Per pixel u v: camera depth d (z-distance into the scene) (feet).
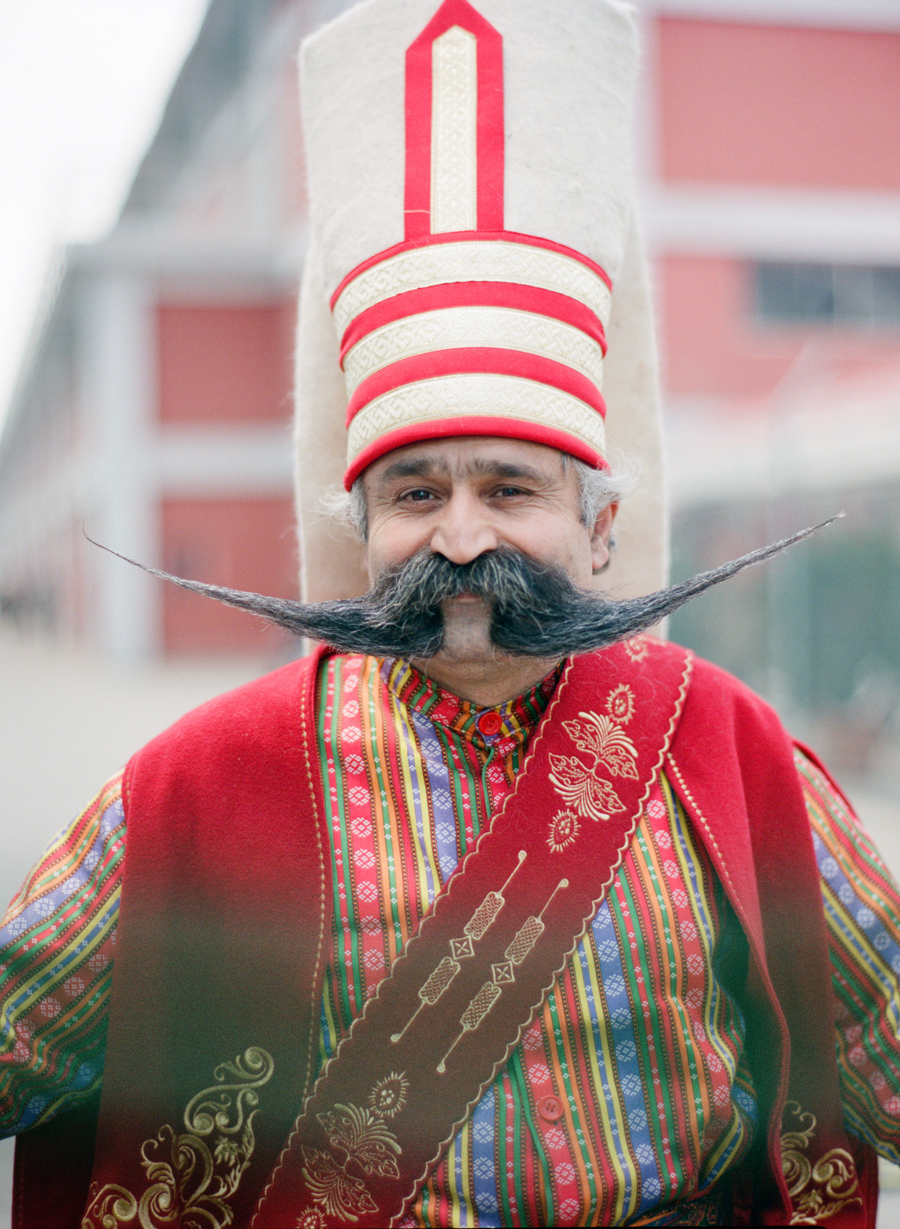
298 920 3.38
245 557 42.96
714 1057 3.42
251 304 42.88
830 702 19.71
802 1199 3.73
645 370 3.99
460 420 3.22
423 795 3.48
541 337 3.34
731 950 3.59
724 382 35.58
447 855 3.43
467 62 3.49
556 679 3.61
